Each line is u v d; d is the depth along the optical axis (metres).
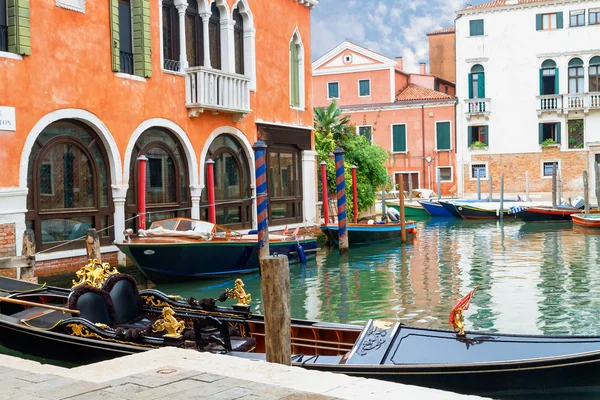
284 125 19.20
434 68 46.84
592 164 36.25
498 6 37.06
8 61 11.56
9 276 11.42
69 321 6.87
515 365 5.57
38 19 12.10
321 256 17.38
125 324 7.34
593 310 10.00
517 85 37.22
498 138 37.69
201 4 16.17
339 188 17.33
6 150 11.51
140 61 14.32
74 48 12.78
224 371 4.27
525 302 10.71
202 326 6.35
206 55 16.30
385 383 3.95
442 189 39.41
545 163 37.00
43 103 12.16
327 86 41.41
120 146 13.76
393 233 21.34
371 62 40.28
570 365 5.63
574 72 36.38
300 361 5.93
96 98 13.23
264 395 3.74
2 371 4.41
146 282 13.20
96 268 7.65
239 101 16.77
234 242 13.33
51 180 12.56
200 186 15.84
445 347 6.02
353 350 6.07
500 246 19.06
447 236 22.58
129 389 3.92
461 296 11.38
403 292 11.94
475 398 3.65
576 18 36.12
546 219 27.33
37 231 12.20
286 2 19.53
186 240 12.80
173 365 4.43
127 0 14.34
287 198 19.47
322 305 10.95
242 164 17.72
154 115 14.60
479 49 37.72
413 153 39.69
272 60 18.78
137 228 14.42
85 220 13.19
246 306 7.28
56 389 3.97
